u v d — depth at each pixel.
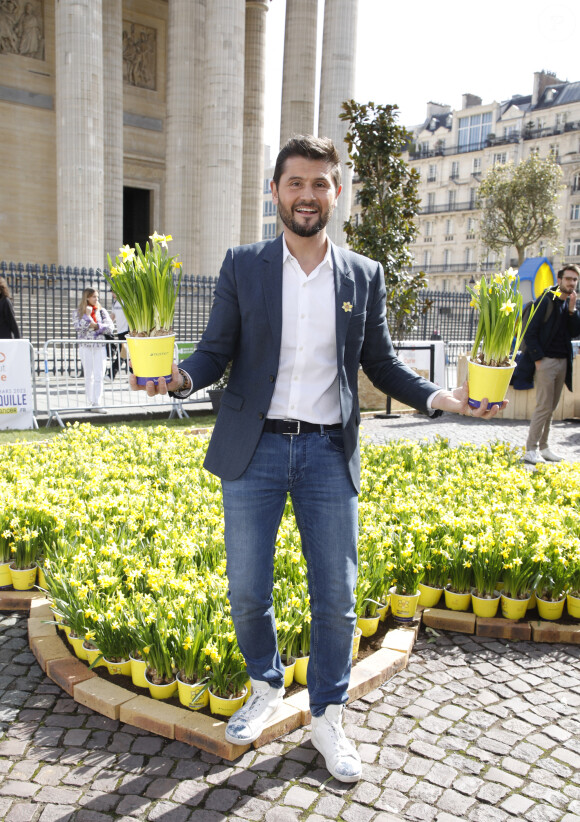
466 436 11.23
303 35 29.55
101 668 3.74
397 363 3.07
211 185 24.28
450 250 77.31
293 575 4.26
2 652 4.04
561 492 6.37
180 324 21.19
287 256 2.77
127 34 30.19
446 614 4.52
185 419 12.44
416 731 3.34
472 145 75.50
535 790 2.94
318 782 2.94
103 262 23.22
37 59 27.39
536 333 8.85
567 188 68.56
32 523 4.88
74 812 2.73
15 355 10.75
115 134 27.41
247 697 3.33
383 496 5.92
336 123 25.77
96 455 7.22
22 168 27.31
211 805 2.78
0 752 3.09
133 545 4.62
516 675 3.94
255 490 2.81
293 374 2.78
